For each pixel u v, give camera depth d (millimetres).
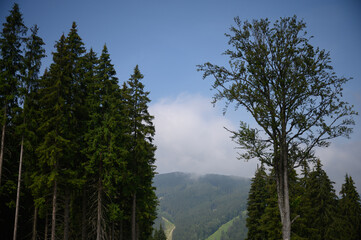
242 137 10039
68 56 21188
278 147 9906
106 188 22125
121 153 22281
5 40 20234
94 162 21391
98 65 24500
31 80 21062
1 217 22734
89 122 21797
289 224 9289
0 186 20281
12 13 20781
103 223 23094
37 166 20703
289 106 9766
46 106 20453
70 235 24891
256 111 9727
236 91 10078
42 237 24125
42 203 19234
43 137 19891
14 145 22469
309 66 9562
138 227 33094
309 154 9789
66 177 20062
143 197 28500
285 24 9914
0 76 19656
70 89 21734
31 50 21375
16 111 20188
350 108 9414
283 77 9773
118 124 23578
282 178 9703
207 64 10703
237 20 10508
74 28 22922
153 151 30344
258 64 9938
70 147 19984
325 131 9555
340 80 9547
